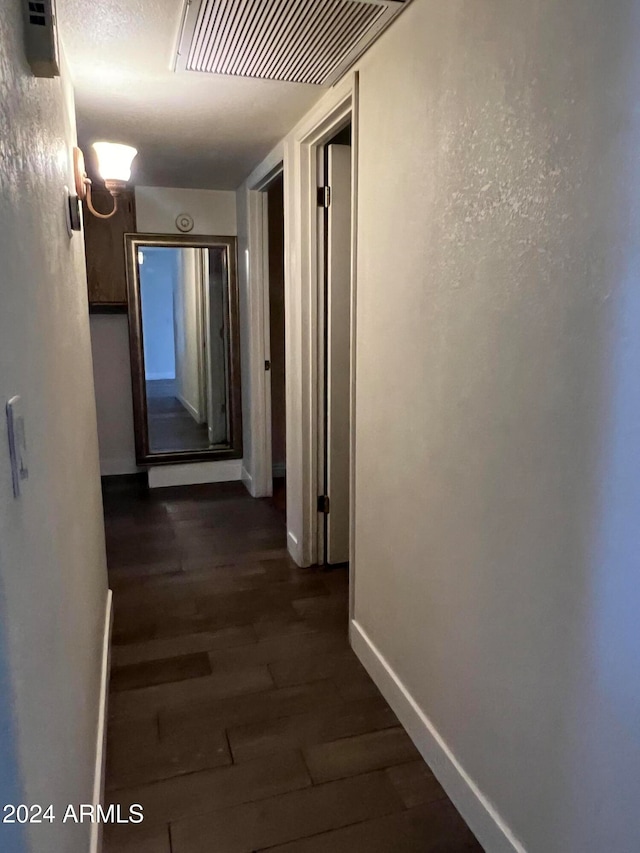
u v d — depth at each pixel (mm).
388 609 2057
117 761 1819
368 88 1954
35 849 823
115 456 4766
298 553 3156
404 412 1841
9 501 749
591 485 1113
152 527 3676
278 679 2219
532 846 1353
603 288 1058
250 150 3184
